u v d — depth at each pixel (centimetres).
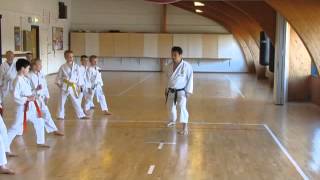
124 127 855
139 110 1068
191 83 789
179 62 790
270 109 1107
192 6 2156
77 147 690
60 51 2256
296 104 1202
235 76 2172
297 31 1011
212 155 650
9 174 547
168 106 827
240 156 646
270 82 1700
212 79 1988
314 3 985
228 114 1025
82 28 2458
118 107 1114
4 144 574
